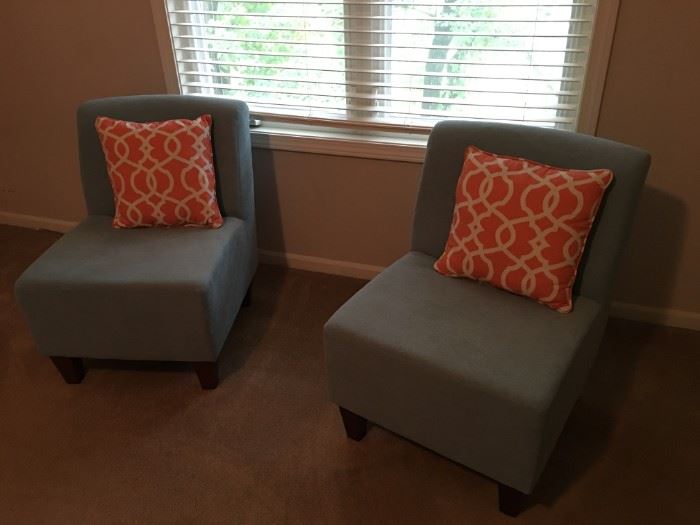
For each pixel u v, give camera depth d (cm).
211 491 170
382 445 182
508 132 174
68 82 258
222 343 200
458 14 200
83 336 192
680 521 156
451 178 181
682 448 176
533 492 165
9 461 180
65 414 196
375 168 230
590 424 184
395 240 244
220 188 216
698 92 182
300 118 234
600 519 158
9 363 218
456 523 159
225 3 225
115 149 204
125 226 209
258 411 194
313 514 163
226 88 239
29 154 286
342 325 160
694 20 173
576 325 157
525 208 159
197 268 187
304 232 257
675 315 220
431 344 151
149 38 234
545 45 197
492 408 141
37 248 290
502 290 170
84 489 171
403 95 224
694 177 194
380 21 210
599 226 163
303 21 220
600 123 196
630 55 183
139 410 196
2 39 256
